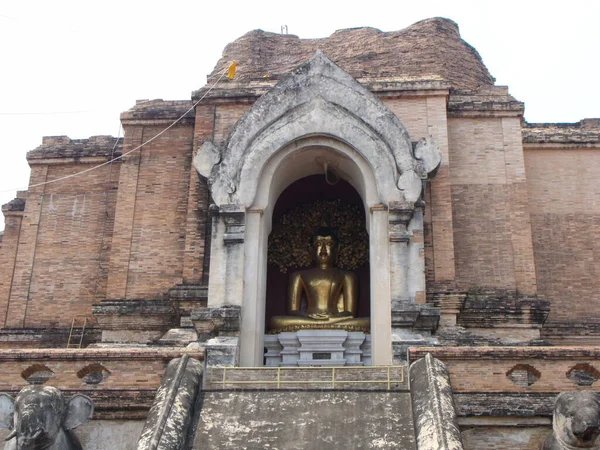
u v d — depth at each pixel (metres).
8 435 13.69
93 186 25.33
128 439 14.84
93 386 15.22
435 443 12.00
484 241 22.03
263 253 19.88
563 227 24.56
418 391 13.84
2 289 25.89
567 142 25.25
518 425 14.57
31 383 15.42
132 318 21.59
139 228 22.97
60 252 24.67
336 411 13.78
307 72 20.73
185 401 13.64
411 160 19.67
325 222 24.50
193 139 23.53
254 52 27.47
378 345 18.55
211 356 17.78
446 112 22.97
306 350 20.80
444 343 18.88
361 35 28.28
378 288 18.98
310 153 20.80
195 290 20.73
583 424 12.65
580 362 14.96
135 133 24.19
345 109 20.36
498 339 19.39
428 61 26.22
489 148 23.03
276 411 13.84
